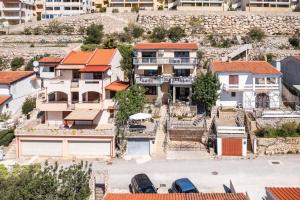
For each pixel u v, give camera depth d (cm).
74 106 5994
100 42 10250
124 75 7431
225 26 11112
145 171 4988
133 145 5556
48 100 6203
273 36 10675
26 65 8975
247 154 5522
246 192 3872
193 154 5525
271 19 11075
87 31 10550
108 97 6231
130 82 7044
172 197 3512
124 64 7438
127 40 10275
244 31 11100
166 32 10431
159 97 6981
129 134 5512
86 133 5447
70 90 6053
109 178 4503
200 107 6688
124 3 14412
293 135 5684
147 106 6619
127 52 7656
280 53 9131
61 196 3050
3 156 5500
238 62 7194
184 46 7256
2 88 6631
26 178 3002
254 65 6981
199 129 5862
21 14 13412
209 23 11156
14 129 5834
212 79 6412
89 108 6003
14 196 2838
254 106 6612
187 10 11669
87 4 14925
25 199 2878
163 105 6988
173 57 7081
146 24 11175
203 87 6391
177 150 5659
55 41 10450
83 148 5512
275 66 7762
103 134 5428
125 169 5059
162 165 5162
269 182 4556
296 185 4475
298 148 5556
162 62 7069
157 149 5612
